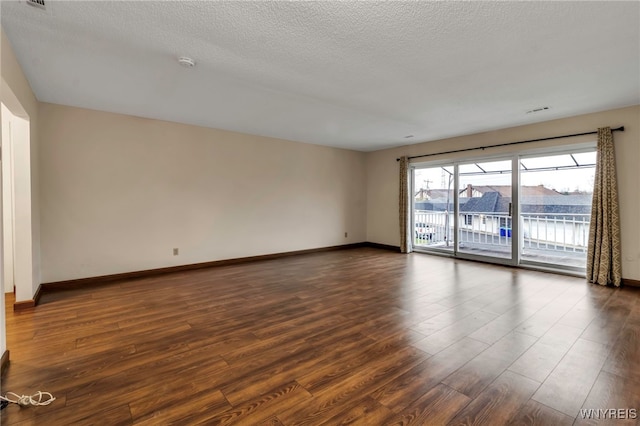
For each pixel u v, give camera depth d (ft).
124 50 8.18
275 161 19.47
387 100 12.12
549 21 6.84
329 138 19.56
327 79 10.11
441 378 6.22
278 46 7.97
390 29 7.16
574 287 12.81
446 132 17.72
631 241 12.95
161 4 6.25
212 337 8.12
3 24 6.91
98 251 13.61
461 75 9.78
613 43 7.79
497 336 8.13
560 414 5.14
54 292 12.07
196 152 16.25
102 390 5.83
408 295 11.70
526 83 10.43
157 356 7.13
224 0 6.12
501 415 5.13
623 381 6.07
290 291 12.22
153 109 13.39
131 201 14.39
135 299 11.21
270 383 6.07
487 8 6.39
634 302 10.87
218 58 8.64
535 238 18.20
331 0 6.13
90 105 12.83
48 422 4.96
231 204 17.61
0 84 7.44
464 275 14.83
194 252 16.31
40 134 12.22
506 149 16.74
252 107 13.07
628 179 12.96
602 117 13.56
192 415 5.14
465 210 20.53
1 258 6.63
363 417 5.09
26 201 10.26
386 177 23.20
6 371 6.45
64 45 7.90
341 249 22.97
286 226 20.11
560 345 7.61
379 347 7.55
